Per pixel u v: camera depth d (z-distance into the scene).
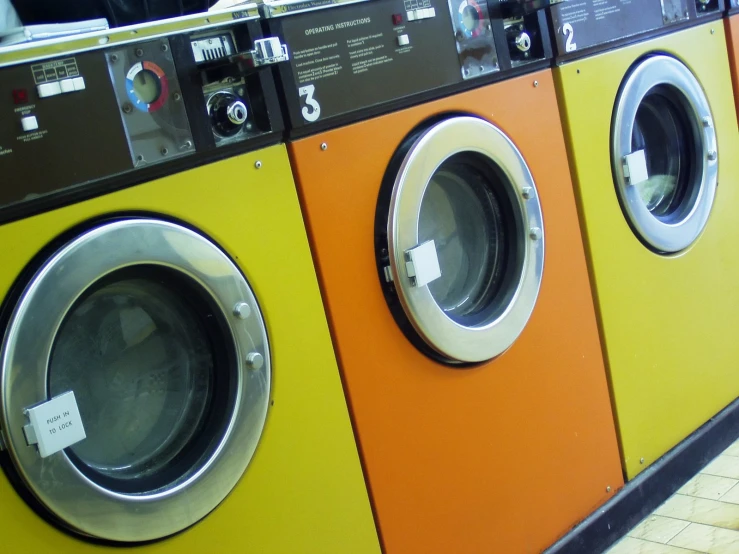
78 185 1.12
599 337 1.83
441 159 1.49
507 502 1.63
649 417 1.92
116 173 1.16
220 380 1.28
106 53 1.15
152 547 1.17
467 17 1.58
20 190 1.07
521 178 1.64
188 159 1.24
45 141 1.09
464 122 1.54
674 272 1.99
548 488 1.70
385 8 1.45
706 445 2.05
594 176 1.81
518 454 1.65
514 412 1.65
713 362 2.09
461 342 1.52
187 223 1.23
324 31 1.38
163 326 1.26
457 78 1.56
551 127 1.74
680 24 2.02
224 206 1.27
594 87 1.82
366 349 1.43
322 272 1.37
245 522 1.27
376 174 1.44
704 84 2.07
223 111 1.26
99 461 1.17
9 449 1.03
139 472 1.21
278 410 1.31
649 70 1.91
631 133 1.88
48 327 1.06
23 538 1.06
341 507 1.39
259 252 1.30
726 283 2.13
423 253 1.44
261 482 1.29
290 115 1.33
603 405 1.83
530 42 1.71
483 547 1.58
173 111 1.22
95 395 1.18
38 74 1.09
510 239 1.67
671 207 2.07
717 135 2.09
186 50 1.24
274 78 1.32
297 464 1.33
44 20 1.40
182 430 1.27
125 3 1.43
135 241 1.15
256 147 1.32
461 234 1.65
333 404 1.38
